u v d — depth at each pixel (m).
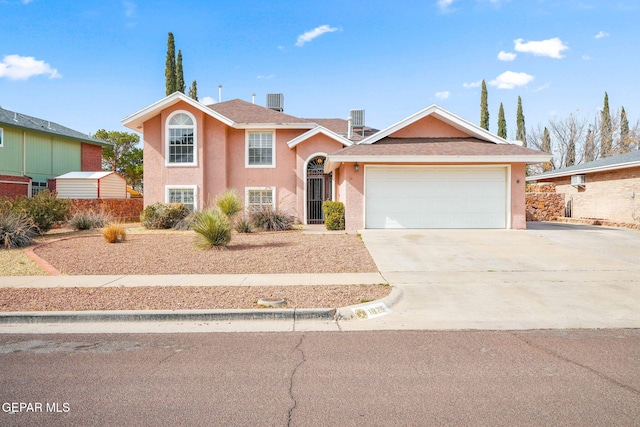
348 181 16.75
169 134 21.36
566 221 23.34
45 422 3.70
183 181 21.33
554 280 9.18
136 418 3.77
